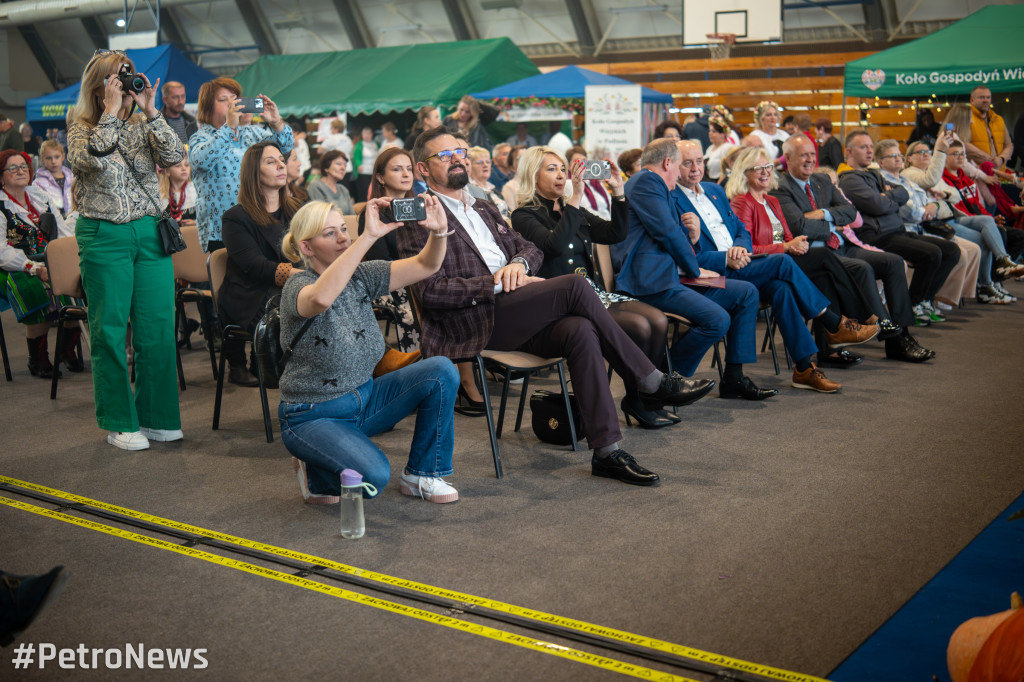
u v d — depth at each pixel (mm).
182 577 2414
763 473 3203
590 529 2709
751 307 4242
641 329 3695
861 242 5719
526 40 15164
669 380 3363
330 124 11430
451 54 11602
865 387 4492
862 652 1994
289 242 2742
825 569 2410
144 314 3572
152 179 3529
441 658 1995
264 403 3717
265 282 3979
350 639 2082
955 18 12109
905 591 2281
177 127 5680
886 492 2996
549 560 2490
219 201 4660
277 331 2875
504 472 3260
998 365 4938
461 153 3465
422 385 2871
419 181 3908
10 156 5148
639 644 2035
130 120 3443
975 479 3113
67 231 5375
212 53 17906
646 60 14359
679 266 4203
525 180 3932
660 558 2492
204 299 4898
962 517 2768
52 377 4855
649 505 2904
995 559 2461
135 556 2549
